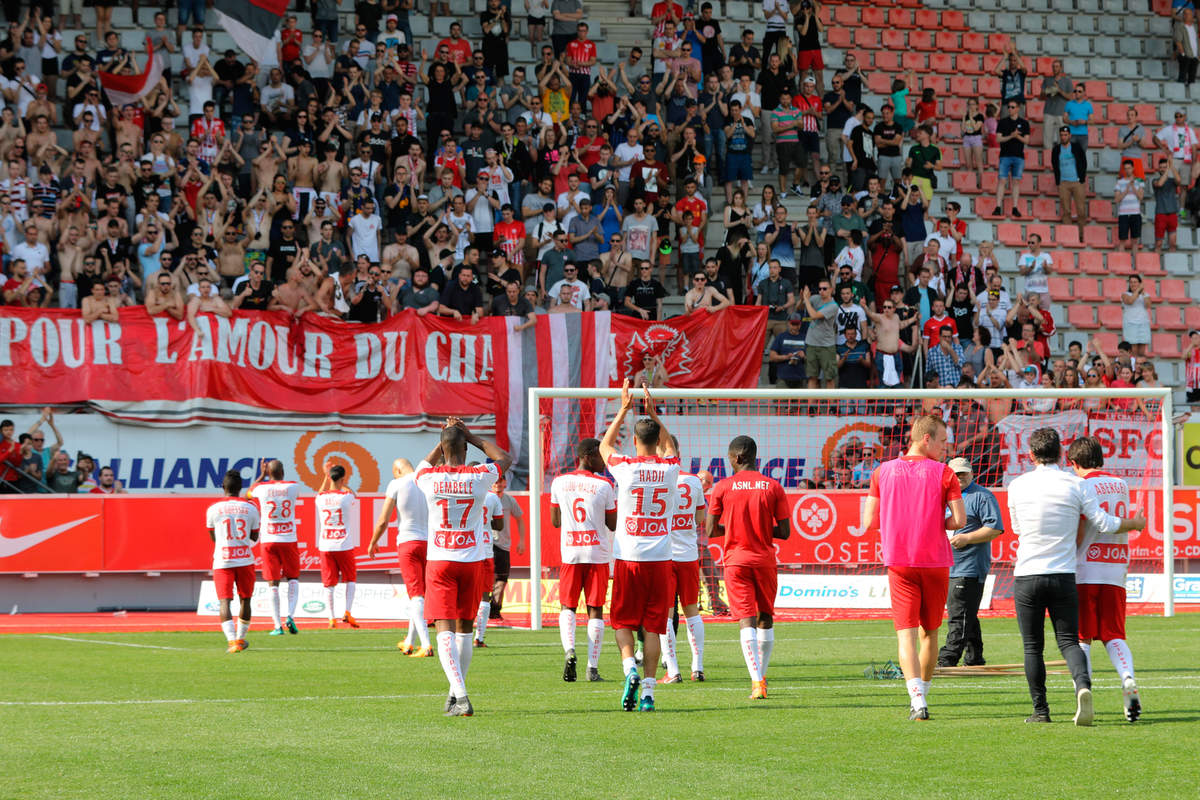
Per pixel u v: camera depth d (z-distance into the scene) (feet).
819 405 145.28
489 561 96.12
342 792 44.04
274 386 140.15
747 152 171.12
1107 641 59.26
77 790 44.65
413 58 181.47
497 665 85.46
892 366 151.94
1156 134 198.39
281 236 148.46
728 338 148.56
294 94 162.91
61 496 127.75
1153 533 137.39
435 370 143.95
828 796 42.96
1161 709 62.75
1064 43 212.64
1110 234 193.26
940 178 191.72
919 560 59.11
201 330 138.31
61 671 82.07
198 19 174.29
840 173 182.19
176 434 137.49
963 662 85.35
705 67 181.47
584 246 157.69
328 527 112.88
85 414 135.44
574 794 43.52
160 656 91.15
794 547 130.31
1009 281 183.01
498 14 173.27
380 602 122.11
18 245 142.92
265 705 65.98
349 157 162.71
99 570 128.06
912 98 198.39
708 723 59.00
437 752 51.62
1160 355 183.21
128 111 155.02
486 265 160.15
